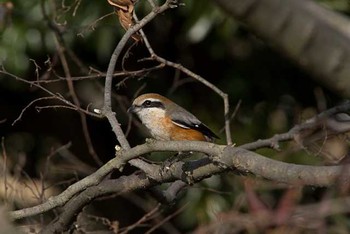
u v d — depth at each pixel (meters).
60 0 12.84
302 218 5.84
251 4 2.97
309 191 11.27
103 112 7.71
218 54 14.83
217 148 6.38
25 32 13.66
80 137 16.70
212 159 6.49
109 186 7.61
